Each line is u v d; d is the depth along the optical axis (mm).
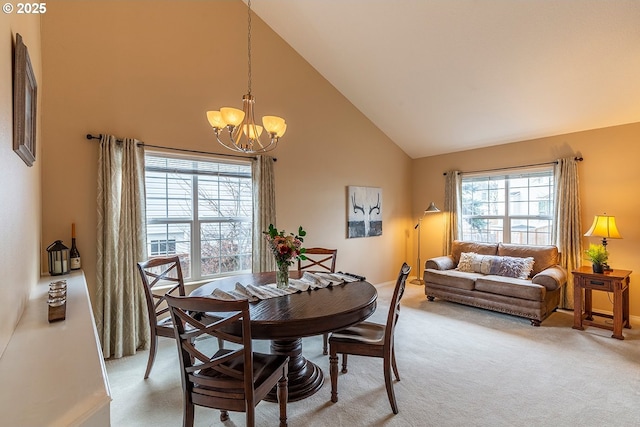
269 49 3951
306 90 4324
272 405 2090
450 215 5266
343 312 1843
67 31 2703
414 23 3242
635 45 2793
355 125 4945
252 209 3781
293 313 1804
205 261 3562
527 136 4418
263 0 3631
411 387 2287
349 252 4879
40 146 2502
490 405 2074
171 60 3221
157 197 3232
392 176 5574
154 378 2410
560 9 2707
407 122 4926
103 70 2857
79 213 2742
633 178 3645
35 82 1879
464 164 5215
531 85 3520
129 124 2980
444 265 4609
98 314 2715
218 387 1558
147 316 2945
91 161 2797
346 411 2016
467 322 3629
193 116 3359
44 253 2580
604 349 2908
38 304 1685
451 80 3812
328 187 4586
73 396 844
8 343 1175
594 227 3549
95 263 2801
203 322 1948
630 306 3668
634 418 1939
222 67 3557
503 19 2932
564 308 4047
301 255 2416
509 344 3027
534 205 4500
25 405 800
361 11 3314
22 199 1543
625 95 3322
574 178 3990
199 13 3402
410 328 3443
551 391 2234
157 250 3242
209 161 3529
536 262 4086
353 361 2707
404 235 5840
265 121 2383
